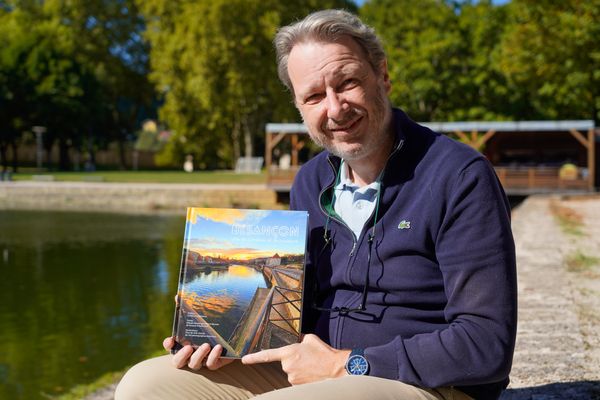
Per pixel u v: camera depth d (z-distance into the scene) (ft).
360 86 6.32
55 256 59.93
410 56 128.88
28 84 167.84
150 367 6.41
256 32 141.38
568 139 107.55
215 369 6.40
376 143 6.39
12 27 180.24
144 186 115.75
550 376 9.41
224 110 152.66
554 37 84.33
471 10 135.85
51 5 192.44
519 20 88.28
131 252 62.44
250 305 6.27
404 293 6.09
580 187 90.74
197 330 6.28
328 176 7.05
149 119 292.40
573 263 20.57
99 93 182.80
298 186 7.30
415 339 5.64
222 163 195.31
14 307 37.99
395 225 6.13
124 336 30.58
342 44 6.31
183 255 6.45
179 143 176.04
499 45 122.83
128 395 6.23
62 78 171.42
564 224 37.42
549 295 15.44
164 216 99.30
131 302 39.24
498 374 5.41
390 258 6.15
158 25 164.04
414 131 6.36
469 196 5.70
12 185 118.93
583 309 13.87
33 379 23.54
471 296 5.54
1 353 27.61
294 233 6.37
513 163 107.55
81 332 31.48
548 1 84.64
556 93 103.60
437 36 128.16
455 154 5.95
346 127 6.35
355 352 5.79
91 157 188.24
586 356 10.34
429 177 6.01
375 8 153.79
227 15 138.41
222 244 6.42
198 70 140.67
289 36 6.56
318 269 6.83
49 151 190.08
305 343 6.02
